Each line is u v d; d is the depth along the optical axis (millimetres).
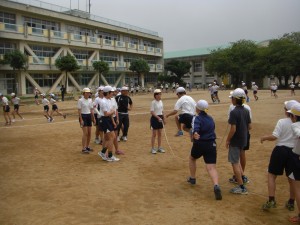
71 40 47844
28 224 4672
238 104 5785
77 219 4828
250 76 68125
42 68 43125
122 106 11156
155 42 72938
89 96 9484
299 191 4578
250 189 6129
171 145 10547
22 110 27000
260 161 8211
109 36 58562
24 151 10031
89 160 8695
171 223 4660
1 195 5938
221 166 7809
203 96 39781
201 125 5824
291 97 34531
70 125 16391
